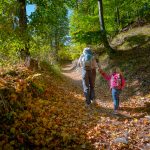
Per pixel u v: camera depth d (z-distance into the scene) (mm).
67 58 46969
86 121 8023
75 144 6480
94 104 10195
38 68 13812
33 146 6160
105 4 25156
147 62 14750
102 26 20031
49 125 6996
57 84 12930
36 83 9445
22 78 9500
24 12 13188
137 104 9969
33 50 14188
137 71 14016
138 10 25172
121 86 9242
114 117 8602
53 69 17312
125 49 19703
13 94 7488
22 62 12180
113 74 9391
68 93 11828
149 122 7762
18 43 12156
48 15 14703
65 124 7441
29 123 6840
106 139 6801
